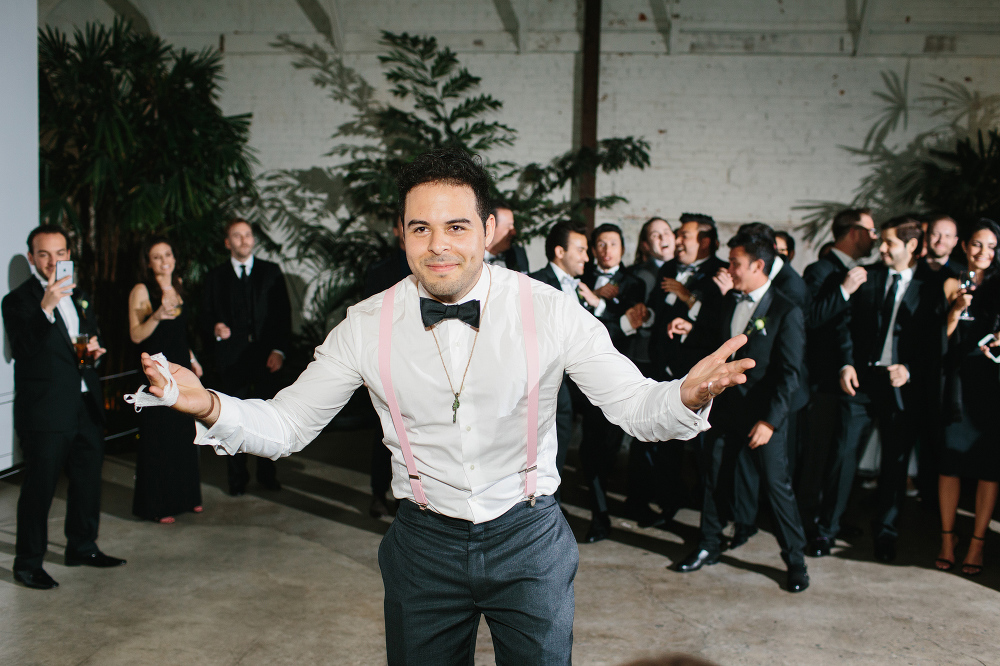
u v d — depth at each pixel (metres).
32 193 3.31
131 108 5.98
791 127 7.30
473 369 1.36
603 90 7.45
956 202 6.51
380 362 1.40
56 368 2.98
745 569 3.35
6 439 3.23
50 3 6.99
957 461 3.25
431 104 7.48
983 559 3.47
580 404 3.75
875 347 3.45
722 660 2.53
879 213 7.25
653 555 3.53
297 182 7.72
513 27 7.46
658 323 3.94
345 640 2.66
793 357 3.08
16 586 3.06
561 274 3.77
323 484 4.70
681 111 7.40
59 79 5.89
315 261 7.73
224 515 4.07
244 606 2.93
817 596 3.05
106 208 6.00
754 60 7.29
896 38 7.09
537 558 1.38
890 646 2.63
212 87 7.01
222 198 7.20
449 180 1.30
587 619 2.83
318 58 7.61
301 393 1.44
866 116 7.21
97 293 5.99
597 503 3.72
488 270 1.43
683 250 4.14
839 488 3.52
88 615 2.82
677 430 1.27
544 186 7.52
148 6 7.40
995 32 7.00
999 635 2.72
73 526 3.27
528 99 7.54
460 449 1.37
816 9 7.15
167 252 3.81
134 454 5.40
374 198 7.50
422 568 1.41
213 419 1.29
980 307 3.18
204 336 4.54
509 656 1.43
